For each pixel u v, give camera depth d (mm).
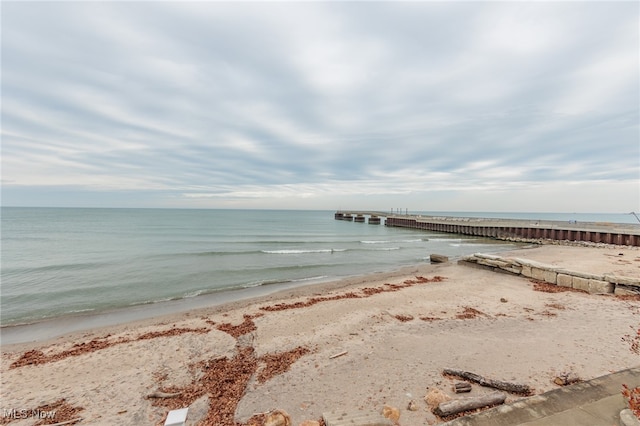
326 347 8281
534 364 6434
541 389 5402
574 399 4465
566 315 9867
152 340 9320
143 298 14625
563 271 14164
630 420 3777
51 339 9836
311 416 5035
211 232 48875
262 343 8805
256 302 13586
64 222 68812
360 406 5234
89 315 12242
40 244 31938
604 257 21828
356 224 79250
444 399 5043
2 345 9391
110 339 9594
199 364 7598
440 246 35031
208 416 5207
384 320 10422
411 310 11500
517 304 11609
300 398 5660
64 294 15055
